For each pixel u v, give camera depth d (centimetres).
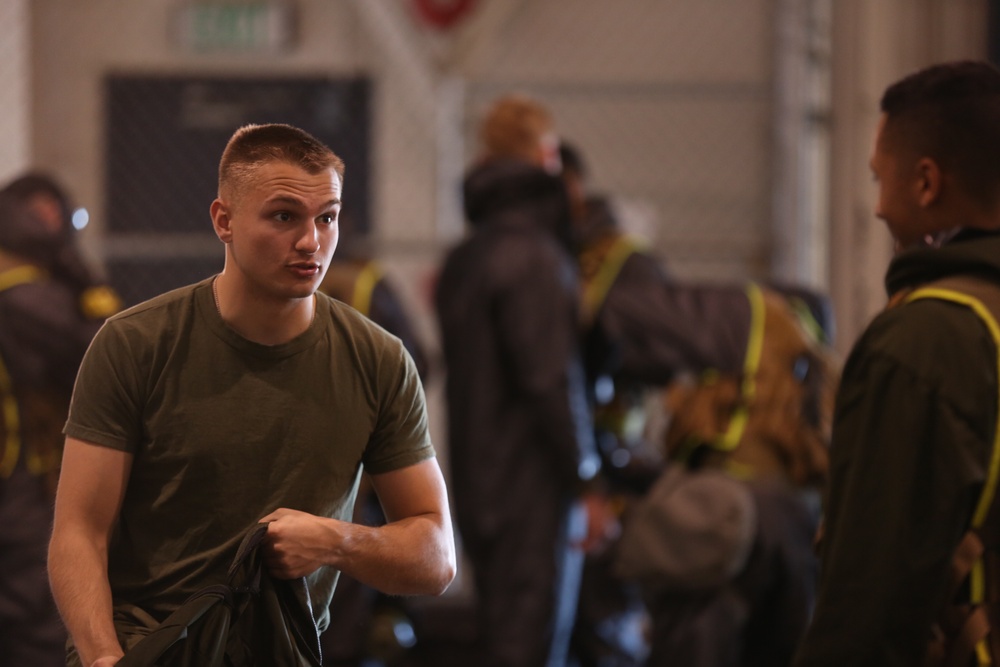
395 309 928
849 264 1022
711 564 785
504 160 972
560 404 927
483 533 947
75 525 415
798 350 834
